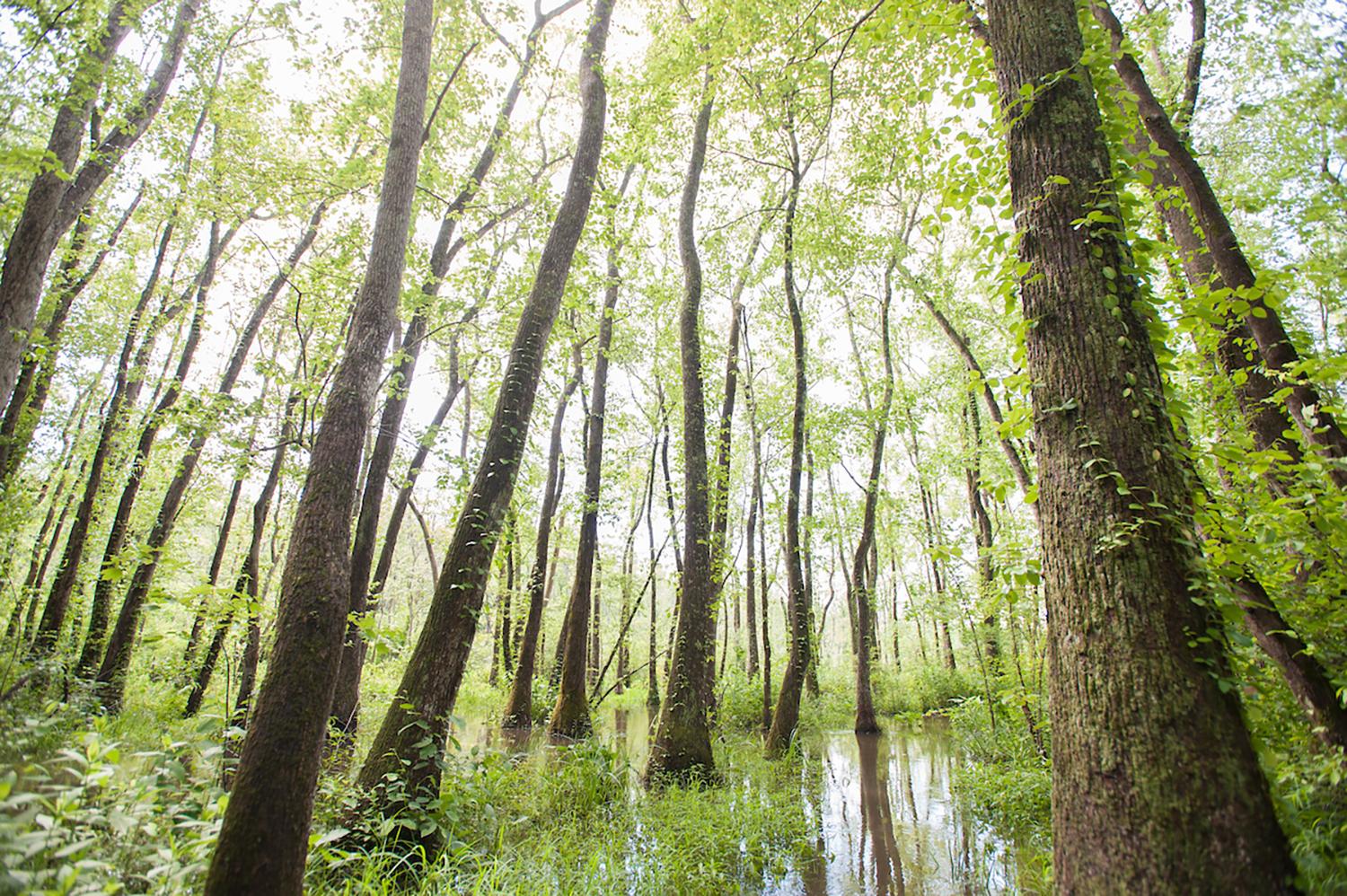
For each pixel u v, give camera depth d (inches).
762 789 323.3
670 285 693.9
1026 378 141.4
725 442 526.6
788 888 218.2
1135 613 100.3
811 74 296.8
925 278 538.0
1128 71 219.3
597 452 564.4
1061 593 111.7
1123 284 123.6
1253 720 141.4
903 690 792.9
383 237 206.7
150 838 136.7
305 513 161.6
